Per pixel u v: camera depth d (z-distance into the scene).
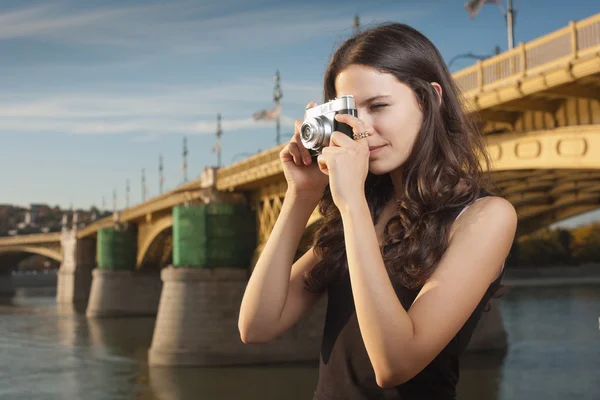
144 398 23.58
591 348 30.44
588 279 93.12
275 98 36.03
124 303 57.78
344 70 2.13
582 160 14.40
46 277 132.50
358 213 1.92
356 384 2.00
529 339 34.06
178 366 29.92
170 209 45.12
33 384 27.16
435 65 2.16
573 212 26.16
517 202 23.62
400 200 2.17
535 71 15.09
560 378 24.08
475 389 22.69
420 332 1.79
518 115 17.25
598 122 14.79
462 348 1.98
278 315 2.32
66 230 81.69
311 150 2.25
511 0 18.14
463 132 2.17
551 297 61.56
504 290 2.21
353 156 1.97
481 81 16.97
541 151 15.57
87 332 46.06
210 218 32.78
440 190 2.03
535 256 101.19
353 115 2.04
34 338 42.94
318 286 2.28
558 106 15.97
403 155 2.08
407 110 2.07
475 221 1.93
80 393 25.11
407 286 1.98
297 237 2.39
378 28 2.16
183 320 30.66
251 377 26.36
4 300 89.25
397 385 1.94
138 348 37.19
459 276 1.85
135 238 59.53
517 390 22.36
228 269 31.50
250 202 33.97
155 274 59.31
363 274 1.83
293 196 2.38
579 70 13.41
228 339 30.11
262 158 28.67
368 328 1.80
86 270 78.75
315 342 30.05
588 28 13.60
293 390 23.64
